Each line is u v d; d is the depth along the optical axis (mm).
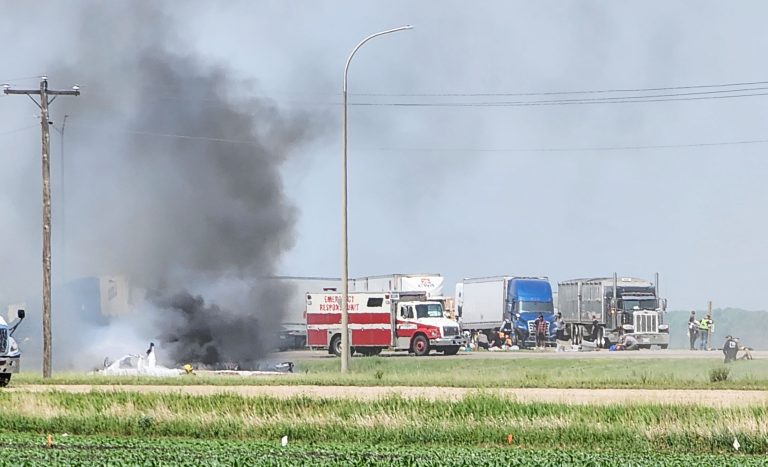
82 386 120688
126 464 60219
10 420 82562
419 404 86562
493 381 125500
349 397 94688
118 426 80938
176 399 90375
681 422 77438
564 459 64625
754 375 139500
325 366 179750
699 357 187625
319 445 73562
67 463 60438
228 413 83250
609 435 76000
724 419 77062
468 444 75812
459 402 87875
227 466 59969
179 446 70688
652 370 155875
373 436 77188
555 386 119562
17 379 132125
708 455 69312
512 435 76250
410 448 71625
